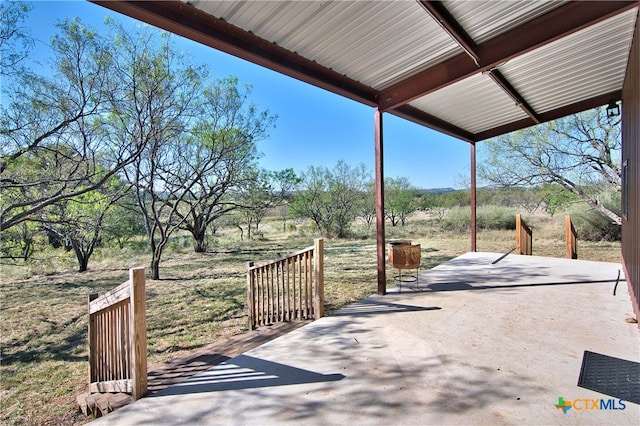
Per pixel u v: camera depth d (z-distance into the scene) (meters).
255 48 3.04
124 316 2.44
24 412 2.63
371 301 4.44
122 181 8.18
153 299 5.90
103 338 2.70
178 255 11.98
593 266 6.24
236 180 11.86
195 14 2.49
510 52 3.36
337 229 15.30
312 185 15.80
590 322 3.35
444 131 6.48
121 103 6.64
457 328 3.31
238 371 2.61
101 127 6.73
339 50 3.32
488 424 1.83
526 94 5.19
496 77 4.34
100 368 2.74
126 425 1.98
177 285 7.03
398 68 3.89
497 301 4.17
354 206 15.89
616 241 9.95
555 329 3.19
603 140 9.47
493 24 3.17
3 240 6.37
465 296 4.45
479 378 2.34
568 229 7.23
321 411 2.02
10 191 5.61
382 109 4.58
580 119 9.68
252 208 13.10
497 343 2.92
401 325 3.45
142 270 2.36
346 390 2.25
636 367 2.42
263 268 4.11
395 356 2.74
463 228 13.82
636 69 3.28
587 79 4.77
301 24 2.79
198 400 2.22
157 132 7.41
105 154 7.16
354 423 1.89
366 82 4.22
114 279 8.15
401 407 2.03
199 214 12.48
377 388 2.26
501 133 7.03
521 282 5.13
